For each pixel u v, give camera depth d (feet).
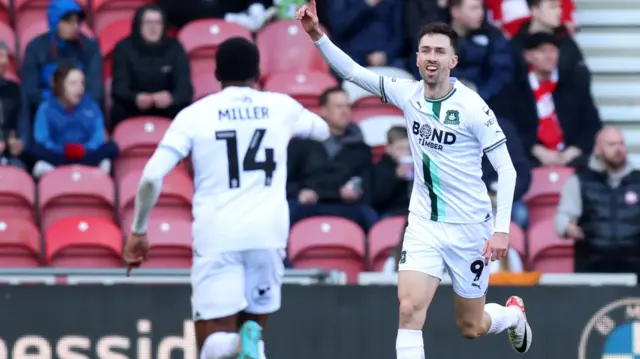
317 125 82.79
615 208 122.42
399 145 128.26
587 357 106.01
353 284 104.94
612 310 106.22
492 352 106.11
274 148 80.59
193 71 144.46
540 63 139.33
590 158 130.72
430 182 84.84
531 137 137.49
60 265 123.44
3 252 123.85
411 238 85.76
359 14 142.31
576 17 153.89
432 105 83.66
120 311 104.06
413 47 141.38
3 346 103.24
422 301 84.23
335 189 126.00
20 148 131.44
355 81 86.33
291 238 123.54
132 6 150.71
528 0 145.38
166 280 108.99
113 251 124.06
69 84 131.34
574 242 124.06
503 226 81.87
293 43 145.48
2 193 128.16
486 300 106.32
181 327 104.17
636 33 155.84
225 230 79.46
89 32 143.33
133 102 135.23
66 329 103.71
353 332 104.53
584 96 140.56
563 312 106.22
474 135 83.46
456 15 137.90
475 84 137.08
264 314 82.74
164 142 79.30
